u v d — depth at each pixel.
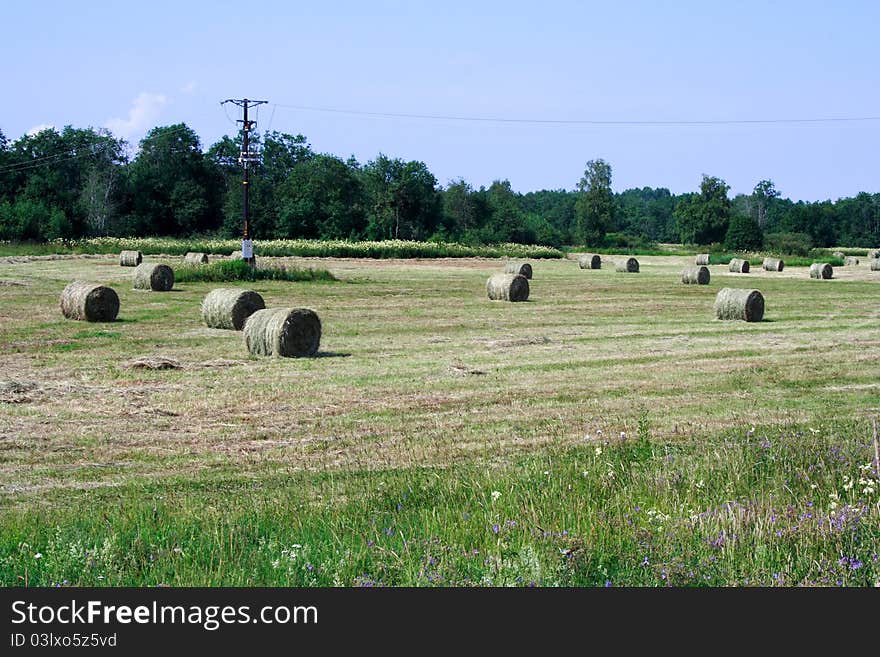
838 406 18.20
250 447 14.47
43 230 100.00
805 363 24.23
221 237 128.88
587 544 8.80
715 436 15.08
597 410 17.66
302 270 54.44
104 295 31.72
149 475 12.74
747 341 29.22
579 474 11.67
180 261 69.50
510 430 15.80
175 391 19.16
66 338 27.22
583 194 163.75
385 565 8.40
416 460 13.61
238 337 28.14
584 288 53.72
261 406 17.73
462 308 39.69
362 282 53.81
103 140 137.38
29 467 13.09
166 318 33.00
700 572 8.23
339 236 131.00
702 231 170.00
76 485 12.18
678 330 32.38
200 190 136.12
